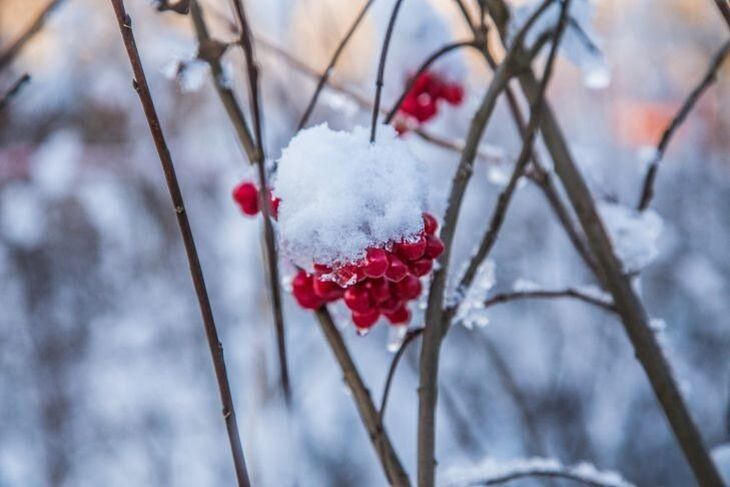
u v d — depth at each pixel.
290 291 1.40
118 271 5.01
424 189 1.18
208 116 4.90
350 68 3.28
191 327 4.89
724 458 1.78
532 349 4.57
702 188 5.80
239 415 4.46
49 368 4.60
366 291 1.18
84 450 4.42
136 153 4.81
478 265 1.29
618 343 4.69
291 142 1.19
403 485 1.26
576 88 5.18
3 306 4.72
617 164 4.71
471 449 3.26
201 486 4.28
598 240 1.55
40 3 3.80
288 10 3.23
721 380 4.77
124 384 4.70
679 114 1.67
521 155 1.31
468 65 1.98
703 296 5.24
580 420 4.05
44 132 4.52
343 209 1.12
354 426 4.65
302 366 4.56
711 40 5.66
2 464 4.30
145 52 3.86
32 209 4.63
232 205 5.04
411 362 3.72
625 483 1.54
